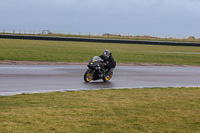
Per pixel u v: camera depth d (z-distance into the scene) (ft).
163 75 87.15
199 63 139.44
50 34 364.17
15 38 266.57
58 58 123.75
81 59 126.72
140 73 88.89
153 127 33.27
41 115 36.29
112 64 69.00
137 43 276.00
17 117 34.96
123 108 41.93
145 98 50.16
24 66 91.30
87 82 67.15
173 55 168.04
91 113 38.37
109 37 361.10
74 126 32.48
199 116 38.83
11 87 56.54
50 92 52.26
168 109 42.39
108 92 54.54
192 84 72.02
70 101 45.19
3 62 98.58
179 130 32.53
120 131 31.37
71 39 271.90
